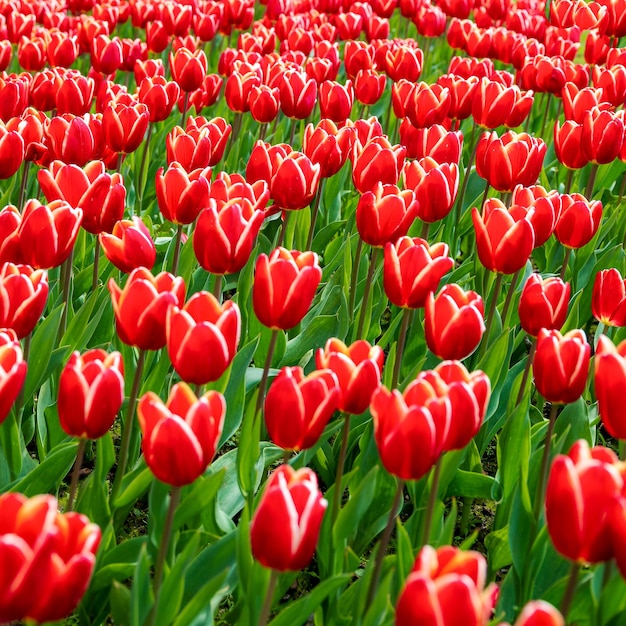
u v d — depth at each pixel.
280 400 1.24
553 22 3.29
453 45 3.15
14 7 3.10
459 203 2.18
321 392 1.25
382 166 1.71
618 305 1.52
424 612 1.08
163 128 2.60
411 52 2.43
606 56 2.94
